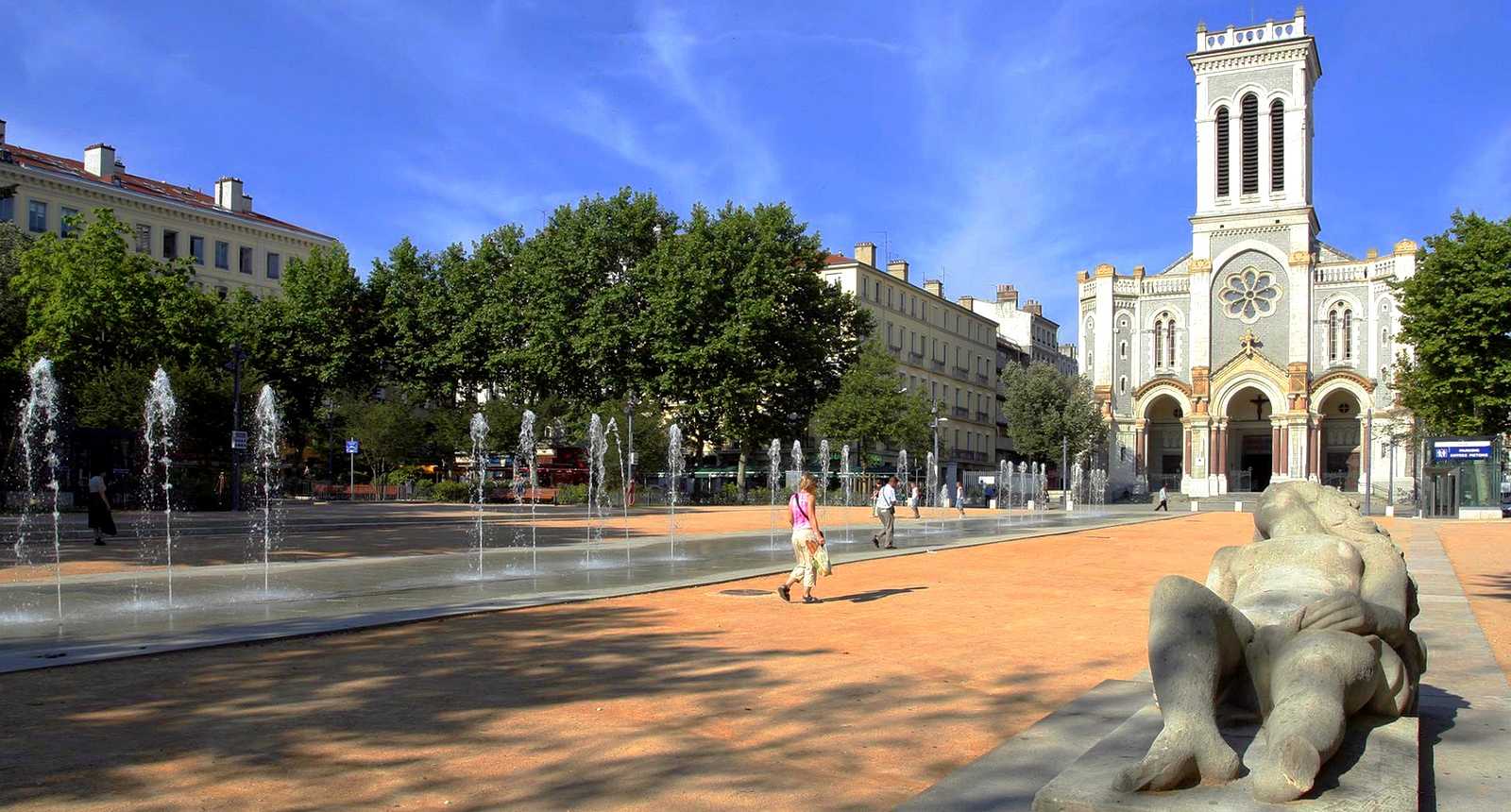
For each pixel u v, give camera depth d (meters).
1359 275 73.25
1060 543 28.03
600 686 8.05
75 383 48.22
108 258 49.91
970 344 105.06
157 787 5.41
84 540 26.39
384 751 6.15
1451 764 5.42
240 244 81.50
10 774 5.62
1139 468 79.94
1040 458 83.38
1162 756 4.24
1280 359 75.12
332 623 11.08
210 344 53.81
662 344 59.53
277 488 50.84
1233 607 5.09
